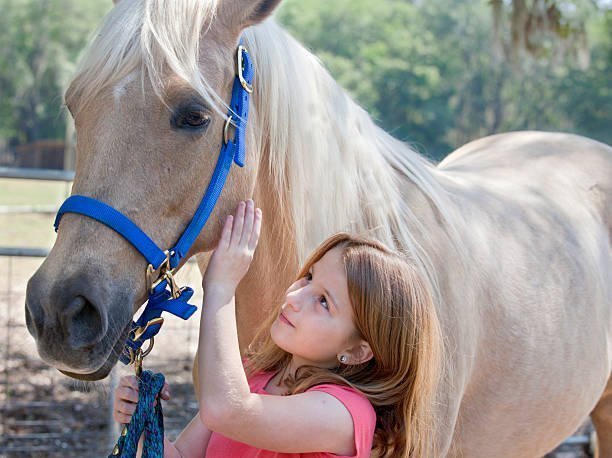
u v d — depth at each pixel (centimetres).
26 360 461
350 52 3862
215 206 162
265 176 181
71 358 138
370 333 146
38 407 404
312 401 141
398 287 147
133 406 152
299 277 160
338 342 148
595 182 274
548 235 236
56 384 438
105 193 145
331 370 152
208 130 155
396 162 205
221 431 138
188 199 155
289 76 179
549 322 219
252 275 190
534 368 213
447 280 190
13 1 3466
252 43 174
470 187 234
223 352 143
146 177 148
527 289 216
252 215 159
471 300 196
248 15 164
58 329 138
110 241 144
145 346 496
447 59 3753
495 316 205
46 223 944
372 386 149
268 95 176
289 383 154
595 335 239
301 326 148
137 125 148
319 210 182
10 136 3572
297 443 139
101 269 142
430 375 154
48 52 3503
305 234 182
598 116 3400
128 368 319
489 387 207
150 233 149
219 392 138
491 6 486
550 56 493
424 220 196
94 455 359
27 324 142
